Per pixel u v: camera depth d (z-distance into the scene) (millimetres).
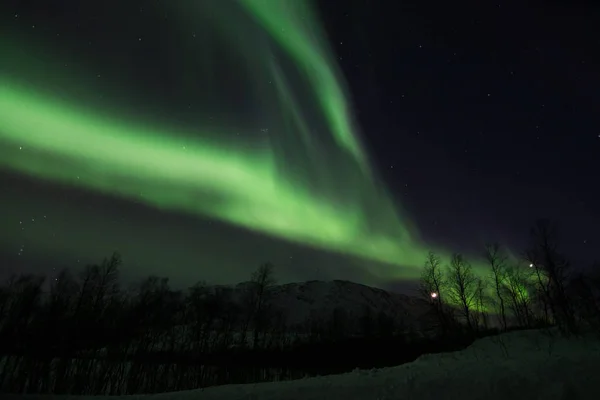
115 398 16547
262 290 56562
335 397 12625
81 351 33406
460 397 11141
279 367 39531
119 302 39312
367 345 45531
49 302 34469
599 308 32844
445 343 43625
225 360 40281
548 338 31141
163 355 38781
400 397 11844
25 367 29578
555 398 10078
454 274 50250
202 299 50938
